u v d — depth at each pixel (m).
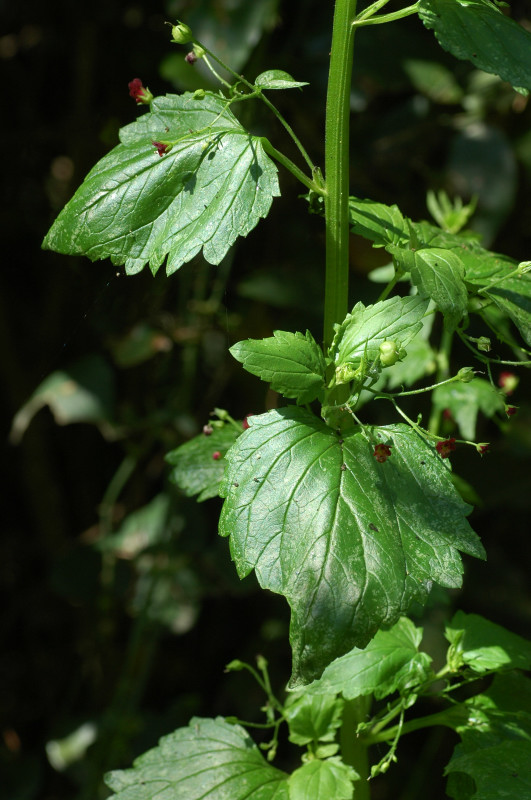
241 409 1.17
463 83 1.05
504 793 0.64
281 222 1.10
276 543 0.62
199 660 1.20
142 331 1.07
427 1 0.64
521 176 1.08
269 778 0.68
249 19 0.95
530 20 1.06
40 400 1.08
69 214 0.65
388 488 0.62
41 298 1.23
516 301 0.66
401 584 0.61
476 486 1.06
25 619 1.22
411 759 1.12
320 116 1.05
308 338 0.64
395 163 1.09
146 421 1.08
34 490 1.21
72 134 1.17
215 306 1.06
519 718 0.68
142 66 1.16
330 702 0.69
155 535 1.11
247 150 0.64
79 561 1.12
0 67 1.17
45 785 1.16
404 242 0.66
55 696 1.21
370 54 1.03
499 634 0.69
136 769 0.69
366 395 0.78
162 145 0.65
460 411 0.79
